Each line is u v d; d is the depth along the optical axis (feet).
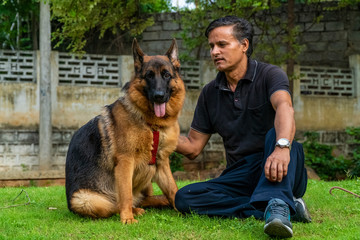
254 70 12.89
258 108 12.69
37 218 13.38
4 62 38.19
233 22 12.68
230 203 12.54
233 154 13.24
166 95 12.89
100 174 13.55
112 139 13.21
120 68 40.37
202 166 40.83
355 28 46.98
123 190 12.78
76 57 39.70
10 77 38.24
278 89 12.03
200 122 14.20
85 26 36.83
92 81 39.88
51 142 37.45
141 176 13.70
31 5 41.60
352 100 43.45
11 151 37.29
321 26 47.24
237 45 12.66
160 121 13.20
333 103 43.01
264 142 12.78
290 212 10.75
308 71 42.91
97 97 39.40
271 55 38.60
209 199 12.54
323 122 42.80
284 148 10.69
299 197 12.41
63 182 29.60
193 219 12.21
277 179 10.55
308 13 47.01
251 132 12.87
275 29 46.19
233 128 13.07
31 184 28.91
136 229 11.38
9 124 37.50
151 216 13.17
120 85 40.27
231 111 13.12
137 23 39.01
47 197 18.03
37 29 47.11
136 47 13.41
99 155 13.57
